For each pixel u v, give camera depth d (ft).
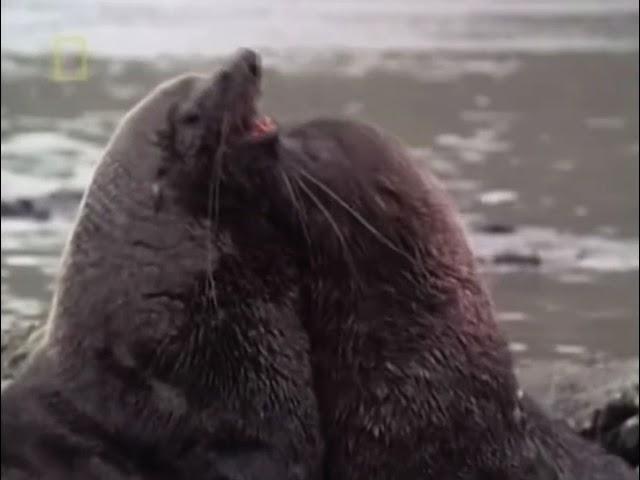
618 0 390.21
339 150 44.11
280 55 247.50
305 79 209.46
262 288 42.73
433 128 163.63
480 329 44.06
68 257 43.06
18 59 235.20
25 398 42.22
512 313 81.87
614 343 76.28
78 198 112.06
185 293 41.96
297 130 44.75
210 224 42.57
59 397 41.98
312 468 42.52
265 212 43.29
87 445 41.52
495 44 272.51
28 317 79.10
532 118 174.70
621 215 112.68
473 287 44.45
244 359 42.04
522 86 206.69
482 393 43.42
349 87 201.67
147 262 42.19
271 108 178.40
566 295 86.17
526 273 91.04
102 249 42.52
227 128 43.06
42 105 179.42
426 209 44.27
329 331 43.50
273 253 43.14
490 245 98.12
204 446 41.42
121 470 41.27
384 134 45.29
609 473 45.29
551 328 78.95
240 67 43.42
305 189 43.45
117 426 41.65
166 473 41.45
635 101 193.16
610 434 57.82
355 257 43.47
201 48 257.96
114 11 354.95
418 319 43.37
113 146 43.62
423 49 260.83
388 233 43.60
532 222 108.78
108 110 175.73
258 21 334.65
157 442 41.45
